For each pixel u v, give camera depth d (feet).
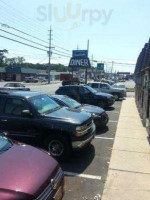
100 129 30.53
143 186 15.66
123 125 33.17
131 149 22.67
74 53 122.11
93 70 247.91
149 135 26.21
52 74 289.94
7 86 79.97
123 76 354.33
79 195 14.42
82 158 20.21
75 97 45.09
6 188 8.60
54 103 22.38
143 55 44.93
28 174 9.58
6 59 334.44
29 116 19.52
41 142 19.52
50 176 10.02
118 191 14.98
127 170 17.99
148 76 32.42
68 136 19.10
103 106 46.29
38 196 8.86
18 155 10.96
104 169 18.11
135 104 59.41
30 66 349.20
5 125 19.88
